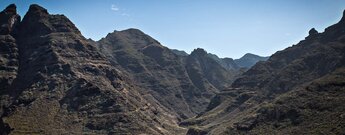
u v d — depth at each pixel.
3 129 176.25
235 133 171.50
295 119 156.38
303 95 168.50
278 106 169.88
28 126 178.00
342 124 135.38
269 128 161.62
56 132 177.75
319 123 145.00
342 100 152.62
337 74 174.88
